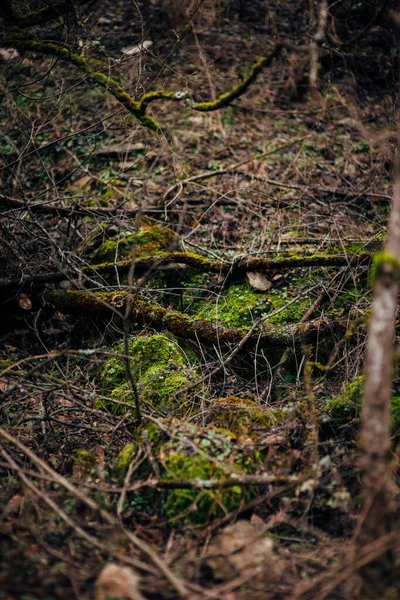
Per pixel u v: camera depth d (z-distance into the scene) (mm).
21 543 2959
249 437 3670
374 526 2463
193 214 6133
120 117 7062
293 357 4598
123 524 3262
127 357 3500
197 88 8211
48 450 3922
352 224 6074
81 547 3053
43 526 3148
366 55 8398
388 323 2395
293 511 3301
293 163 7090
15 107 6625
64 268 5242
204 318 5035
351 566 2430
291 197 6555
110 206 6355
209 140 7582
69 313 5059
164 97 4664
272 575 2812
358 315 4578
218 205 6418
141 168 7109
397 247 2473
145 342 4613
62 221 6090
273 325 4637
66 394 4465
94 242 5812
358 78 8477
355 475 3424
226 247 5750
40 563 2881
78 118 7719
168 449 3482
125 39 8352
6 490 3428
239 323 4930
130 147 7312
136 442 3641
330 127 7926
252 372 4664
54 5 4973
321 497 3322
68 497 3365
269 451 3553
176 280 5477
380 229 5781
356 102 8094
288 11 8734
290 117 8141
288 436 3664
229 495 3246
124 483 3367
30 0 5562
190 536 3135
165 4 8391
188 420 3893
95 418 4227
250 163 7184
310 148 7570
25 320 5129
